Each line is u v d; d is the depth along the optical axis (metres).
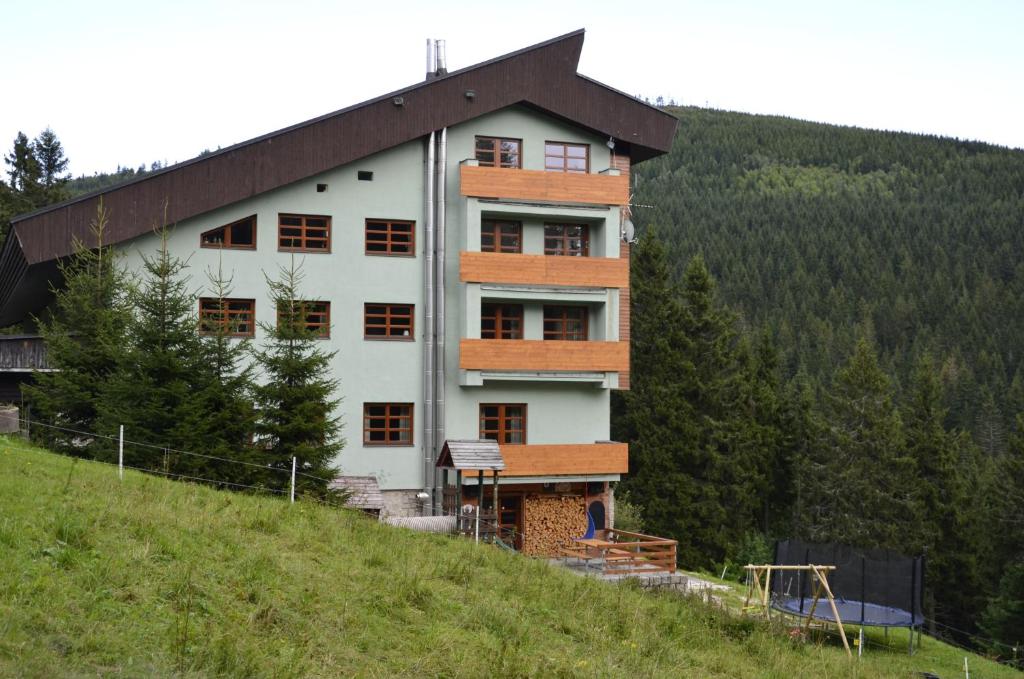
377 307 37.75
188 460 26.53
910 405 69.25
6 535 12.70
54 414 28.83
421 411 37.78
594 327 40.19
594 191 38.94
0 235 60.50
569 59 39.56
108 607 11.49
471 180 37.53
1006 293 153.00
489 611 15.97
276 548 16.55
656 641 17.31
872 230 177.00
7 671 9.20
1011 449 61.94
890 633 29.06
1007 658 50.31
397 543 19.94
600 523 39.88
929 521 60.41
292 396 28.56
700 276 62.56
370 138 36.91
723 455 59.22
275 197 36.50
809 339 134.12
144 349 27.88
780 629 21.91
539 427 39.25
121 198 34.06
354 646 12.74
